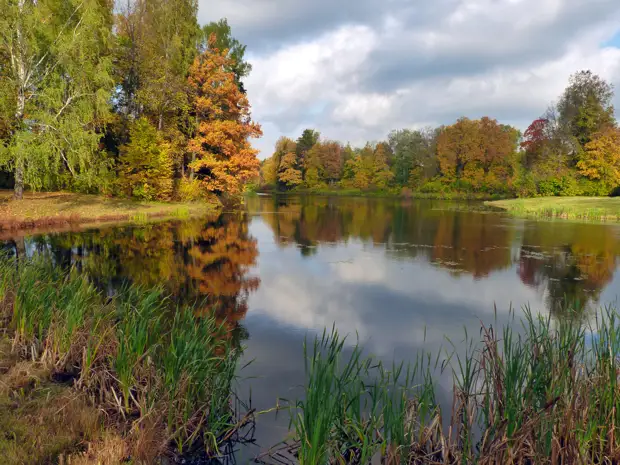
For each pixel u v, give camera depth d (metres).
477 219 29.91
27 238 17.05
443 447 3.77
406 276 11.98
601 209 32.69
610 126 53.12
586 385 4.08
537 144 59.78
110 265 12.80
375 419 4.11
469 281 11.42
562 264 13.75
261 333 7.35
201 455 3.99
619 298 9.77
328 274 12.19
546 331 5.09
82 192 32.31
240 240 18.77
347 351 6.54
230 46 42.25
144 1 35.00
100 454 3.55
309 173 93.88
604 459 3.66
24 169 22.67
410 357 6.36
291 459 3.95
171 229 21.58
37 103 23.38
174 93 33.56
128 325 5.35
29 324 5.74
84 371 4.92
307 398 3.80
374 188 84.06
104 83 24.22
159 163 31.67
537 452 3.50
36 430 3.79
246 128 38.22
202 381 4.54
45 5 23.62
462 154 68.62
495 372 4.30
